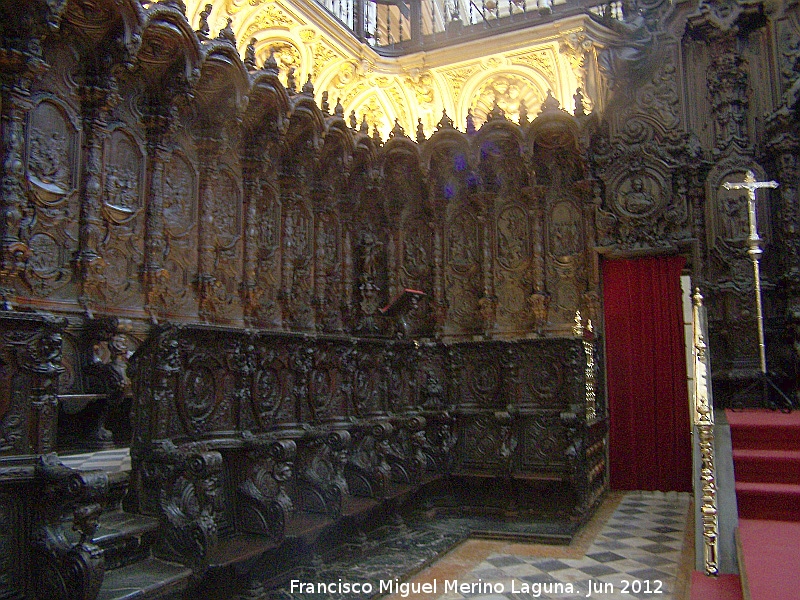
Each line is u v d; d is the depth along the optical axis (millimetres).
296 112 8961
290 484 6738
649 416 10750
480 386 10180
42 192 6406
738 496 6070
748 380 10148
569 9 10992
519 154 10930
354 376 8039
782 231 10297
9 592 3998
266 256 9117
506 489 9445
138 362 5367
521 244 11203
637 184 10922
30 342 4191
